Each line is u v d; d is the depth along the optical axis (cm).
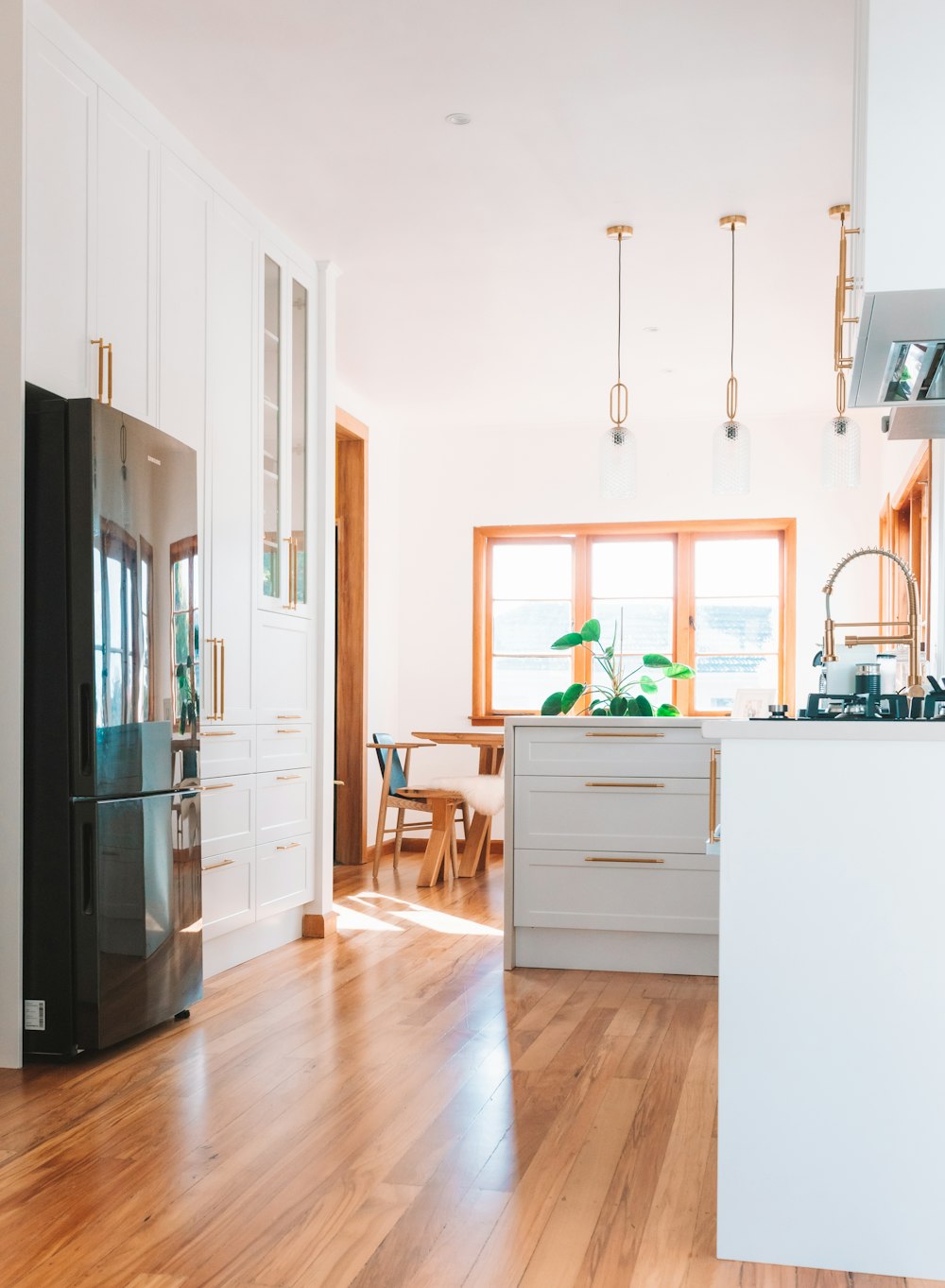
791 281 543
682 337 629
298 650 507
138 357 379
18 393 314
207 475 427
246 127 404
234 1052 333
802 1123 211
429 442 845
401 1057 329
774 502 791
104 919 322
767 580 801
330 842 525
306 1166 248
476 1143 262
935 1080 208
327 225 488
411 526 845
